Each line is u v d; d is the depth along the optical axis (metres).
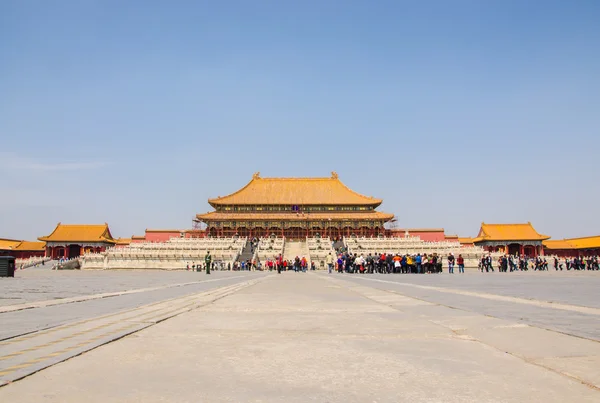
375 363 9.09
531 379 7.91
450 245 122.12
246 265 109.19
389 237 158.00
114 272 89.94
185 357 9.60
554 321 14.19
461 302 20.72
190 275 68.88
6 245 162.62
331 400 6.91
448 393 7.21
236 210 168.75
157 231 165.00
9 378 7.80
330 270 82.94
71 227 163.38
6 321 14.39
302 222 164.50
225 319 15.52
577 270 93.69
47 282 43.81
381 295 25.73
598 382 7.71
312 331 12.88
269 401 6.86
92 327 13.27
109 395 7.09
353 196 174.00
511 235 161.75
